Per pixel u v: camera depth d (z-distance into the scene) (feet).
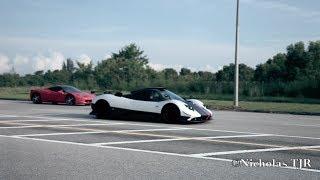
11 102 93.56
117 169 23.77
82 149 30.27
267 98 111.45
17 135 37.40
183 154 28.48
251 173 22.99
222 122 52.21
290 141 35.09
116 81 184.75
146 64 234.79
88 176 22.12
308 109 73.15
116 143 33.12
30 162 25.59
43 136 36.86
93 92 91.56
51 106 81.00
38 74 230.48
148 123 49.65
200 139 35.70
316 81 117.91
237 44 80.48
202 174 22.67
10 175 22.34
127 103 52.90
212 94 133.08
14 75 226.17
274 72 177.37
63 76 224.74
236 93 79.97
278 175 22.59
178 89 146.92
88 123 48.75
